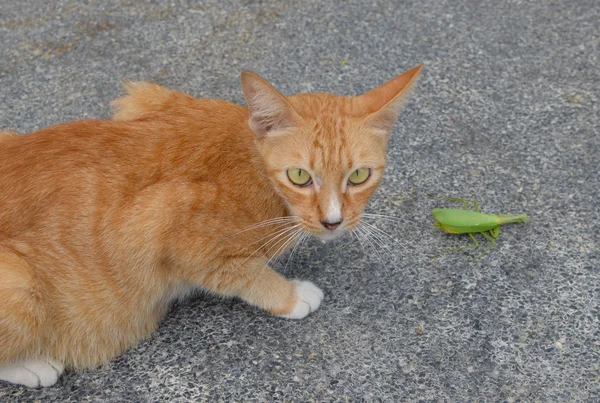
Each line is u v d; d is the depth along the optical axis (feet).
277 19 3.56
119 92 3.26
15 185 2.41
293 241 2.60
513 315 2.58
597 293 2.61
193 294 2.67
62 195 2.40
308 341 2.54
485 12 3.57
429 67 3.34
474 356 2.49
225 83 3.30
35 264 2.38
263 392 2.44
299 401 2.42
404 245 2.76
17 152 2.46
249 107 2.39
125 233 2.40
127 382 2.47
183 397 2.43
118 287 2.45
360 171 2.44
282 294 2.58
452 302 2.61
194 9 3.61
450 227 2.74
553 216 2.81
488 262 2.70
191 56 3.41
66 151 2.44
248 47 3.44
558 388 2.43
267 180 2.48
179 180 2.42
